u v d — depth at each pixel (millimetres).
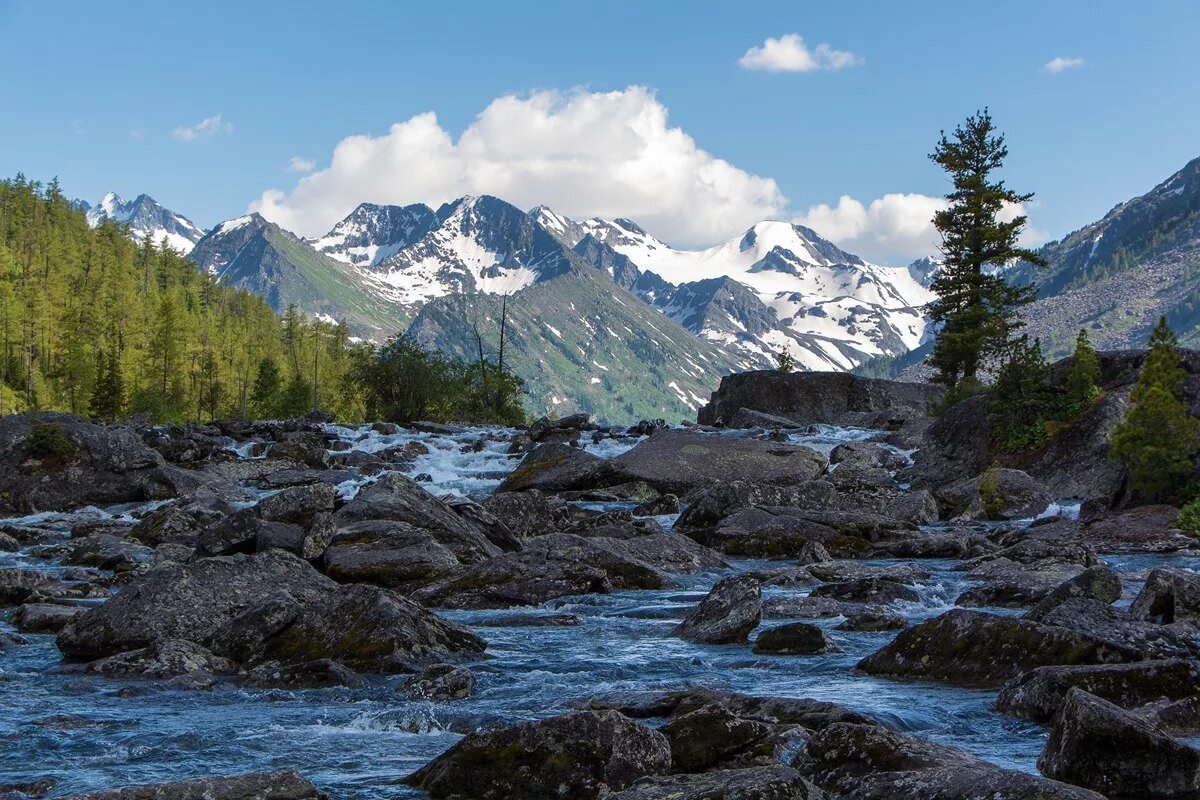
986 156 82438
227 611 16984
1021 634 13953
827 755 9289
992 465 41031
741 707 11438
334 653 15398
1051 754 9531
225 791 8242
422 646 15672
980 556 26781
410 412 107438
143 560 27109
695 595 22812
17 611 19984
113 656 15352
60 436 44812
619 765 9242
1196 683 11797
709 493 34500
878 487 40219
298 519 27109
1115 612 14961
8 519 40469
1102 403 41281
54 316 173875
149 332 184250
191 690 14039
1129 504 34969
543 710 12594
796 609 20016
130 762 10570
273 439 64812
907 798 8047
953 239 82938
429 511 26812
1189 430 34406
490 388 112562
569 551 24609
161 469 45812
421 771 9773
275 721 12344
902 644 14906
